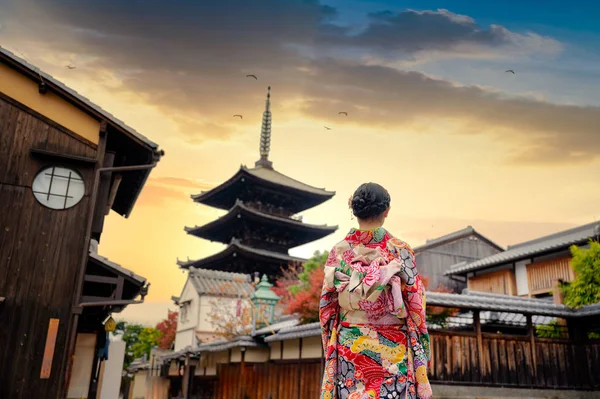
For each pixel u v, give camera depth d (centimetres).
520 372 1287
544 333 1449
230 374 1952
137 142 1090
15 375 896
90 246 1053
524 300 1517
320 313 235
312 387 1407
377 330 221
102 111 1070
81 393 1132
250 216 3719
